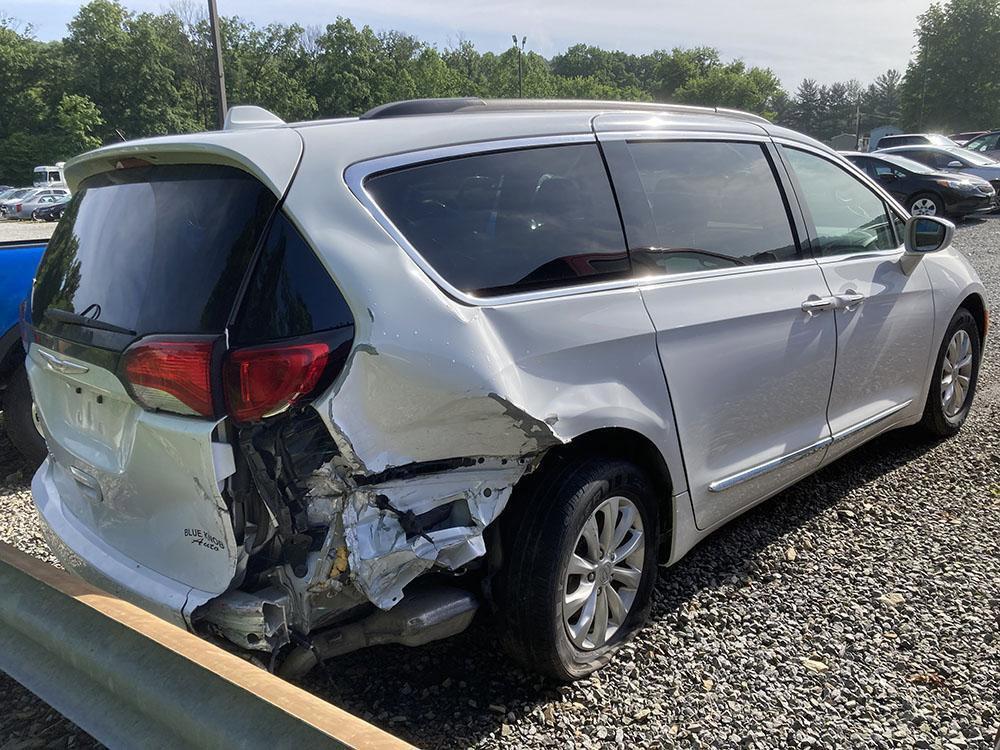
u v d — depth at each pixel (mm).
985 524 3797
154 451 2229
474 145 2625
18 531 4012
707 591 3281
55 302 2730
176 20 70688
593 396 2590
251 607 2127
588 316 2639
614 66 134750
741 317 3127
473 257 2475
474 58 90375
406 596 2393
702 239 3152
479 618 2773
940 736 2441
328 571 2172
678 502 2971
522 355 2438
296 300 2164
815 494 4184
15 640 2209
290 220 2211
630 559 2863
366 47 76500
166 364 2143
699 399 2980
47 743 2562
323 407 2113
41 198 40188
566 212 2758
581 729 2504
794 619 3068
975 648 2861
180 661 1799
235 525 2150
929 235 4078
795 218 3609
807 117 144875
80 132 65938
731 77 102125
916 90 70312
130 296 2389
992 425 5098
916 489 4207
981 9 65812
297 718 1573
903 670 2758
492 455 2375
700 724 2512
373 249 2270
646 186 3027
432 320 2266
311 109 72750
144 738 1831
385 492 2217
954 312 4547
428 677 2773
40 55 69875
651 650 2891
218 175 2354
